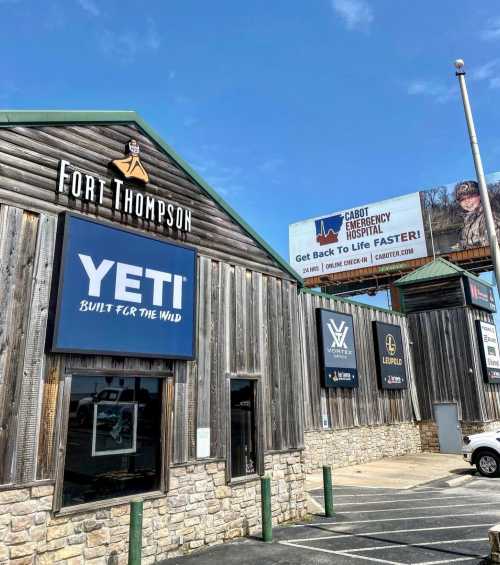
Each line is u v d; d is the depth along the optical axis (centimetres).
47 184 666
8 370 586
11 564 552
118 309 709
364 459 1745
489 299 2298
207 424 816
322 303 1734
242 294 935
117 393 709
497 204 3198
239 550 741
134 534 609
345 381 1716
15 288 609
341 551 725
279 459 937
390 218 3616
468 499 1116
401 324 2175
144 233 768
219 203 923
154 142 827
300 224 4116
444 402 2073
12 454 572
